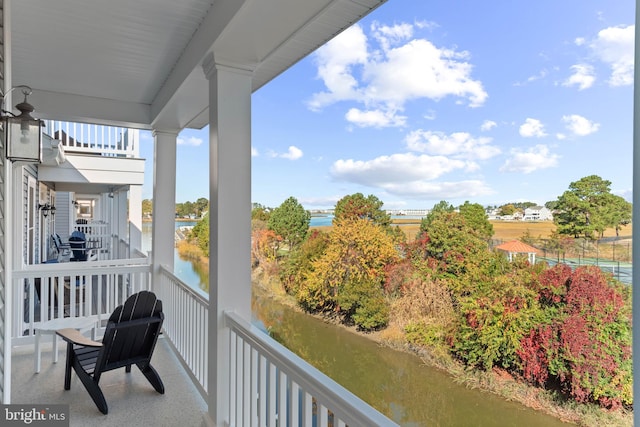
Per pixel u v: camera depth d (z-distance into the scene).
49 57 3.15
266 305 4.07
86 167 6.88
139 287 4.89
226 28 2.17
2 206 2.00
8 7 2.00
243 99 2.56
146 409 2.99
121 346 3.00
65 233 12.23
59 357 3.97
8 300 2.02
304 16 2.05
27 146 2.06
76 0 2.35
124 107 4.29
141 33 2.77
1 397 1.97
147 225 11.67
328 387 1.45
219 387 2.50
